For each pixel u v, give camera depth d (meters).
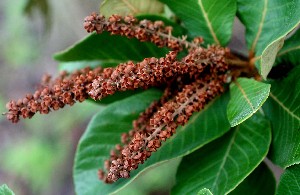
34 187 1.56
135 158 0.42
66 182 1.59
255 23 0.48
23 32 1.73
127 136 0.49
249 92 0.43
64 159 1.59
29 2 0.79
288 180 0.43
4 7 1.83
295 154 0.42
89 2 1.41
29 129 1.66
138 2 0.50
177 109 0.44
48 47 1.67
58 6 1.43
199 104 0.45
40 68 1.78
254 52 0.48
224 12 0.48
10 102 0.44
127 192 1.37
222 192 0.45
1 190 0.42
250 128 0.47
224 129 0.47
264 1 0.47
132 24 0.46
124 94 0.53
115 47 0.51
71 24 1.47
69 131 1.62
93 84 0.42
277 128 0.46
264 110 0.48
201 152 0.48
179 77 0.46
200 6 0.48
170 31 0.46
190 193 0.47
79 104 1.59
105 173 0.50
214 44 0.49
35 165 1.56
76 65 0.53
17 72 1.81
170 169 1.38
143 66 0.42
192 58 0.44
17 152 1.59
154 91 0.51
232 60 0.48
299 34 0.47
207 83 0.46
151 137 0.43
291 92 0.46
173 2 0.48
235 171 0.45
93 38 0.50
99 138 0.51
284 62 0.48
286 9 0.46
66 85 0.44
